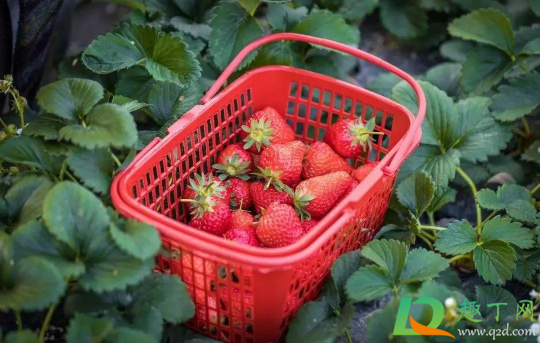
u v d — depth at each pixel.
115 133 0.71
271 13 0.96
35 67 0.91
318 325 0.74
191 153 0.82
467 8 1.13
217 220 0.78
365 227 0.82
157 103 0.88
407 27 1.14
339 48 0.83
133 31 0.86
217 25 0.91
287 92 0.88
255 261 0.66
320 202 0.80
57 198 0.67
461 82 1.01
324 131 1.00
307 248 0.67
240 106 0.87
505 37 1.00
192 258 0.70
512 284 0.86
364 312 0.81
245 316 0.73
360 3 1.08
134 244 0.66
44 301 0.63
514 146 1.04
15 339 0.64
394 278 0.74
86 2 1.18
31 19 0.86
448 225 0.82
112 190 0.71
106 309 0.69
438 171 0.90
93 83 0.74
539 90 0.96
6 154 0.74
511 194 0.87
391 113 0.84
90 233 0.67
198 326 0.77
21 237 0.67
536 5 1.05
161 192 0.80
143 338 0.65
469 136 0.94
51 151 0.73
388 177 0.76
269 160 0.82
